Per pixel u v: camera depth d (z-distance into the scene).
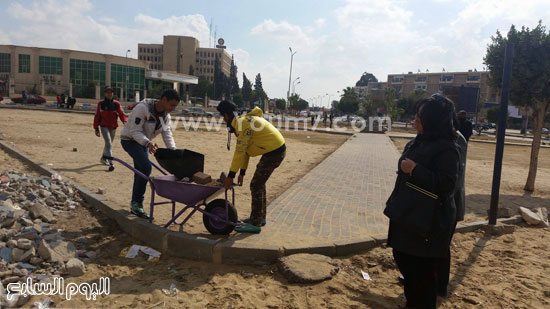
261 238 4.74
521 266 4.46
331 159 13.87
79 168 8.66
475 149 24.25
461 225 5.70
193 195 4.54
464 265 4.47
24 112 31.88
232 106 4.68
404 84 132.12
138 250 4.42
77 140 14.34
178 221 5.38
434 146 2.87
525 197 8.77
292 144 20.48
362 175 10.47
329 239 4.80
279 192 7.83
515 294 3.75
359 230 5.29
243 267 4.21
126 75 83.62
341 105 95.06
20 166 8.55
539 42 8.54
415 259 3.01
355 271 4.20
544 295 3.74
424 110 2.95
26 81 78.06
